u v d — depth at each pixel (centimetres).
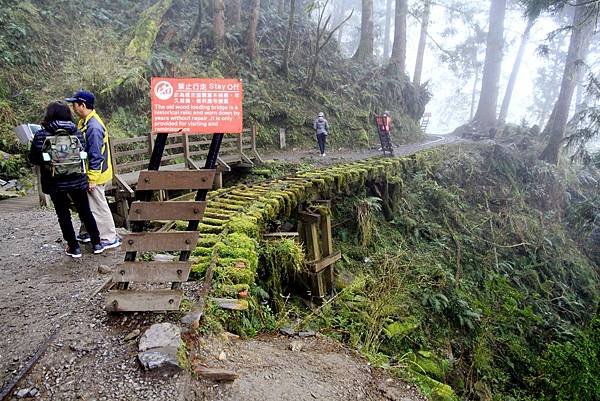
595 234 1477
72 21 1334
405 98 2195
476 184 1455
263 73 1559
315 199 787
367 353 375
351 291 608
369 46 2177
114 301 304
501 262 1093
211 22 1563
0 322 304
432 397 327
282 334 391
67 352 266
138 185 287
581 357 533
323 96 1639
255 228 532
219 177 961
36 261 427
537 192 1561
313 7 1515
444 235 1084
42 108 1027
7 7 1180
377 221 988
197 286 366
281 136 1407
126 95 1134
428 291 766
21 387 234
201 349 286
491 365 689
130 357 263
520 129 2061
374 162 1084
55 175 373
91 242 442
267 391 264
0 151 894
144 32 1310
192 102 279
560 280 1181
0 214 636
